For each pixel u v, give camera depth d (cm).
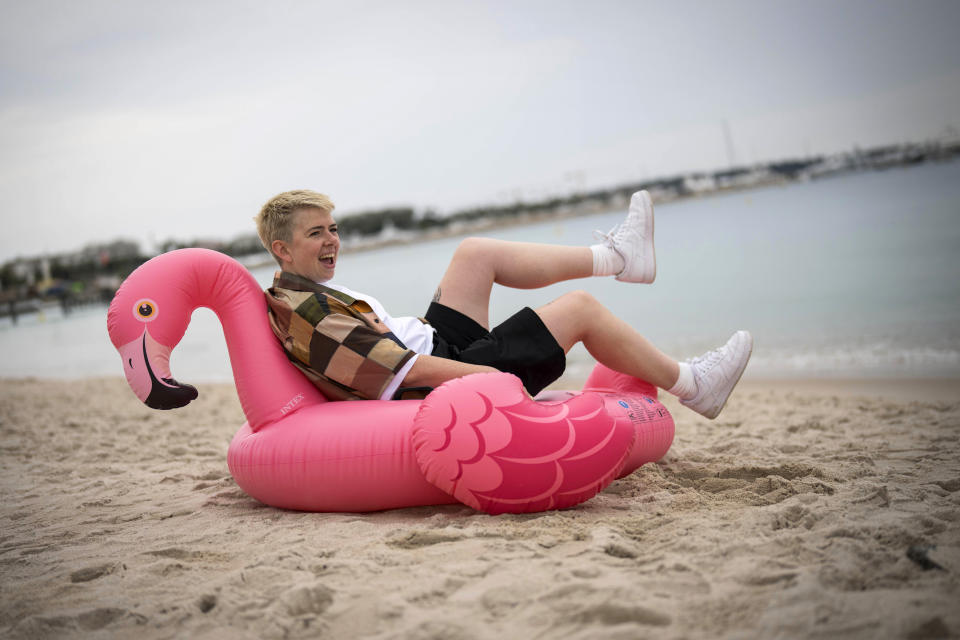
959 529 242
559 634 185
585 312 323
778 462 363
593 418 286
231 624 205
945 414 483
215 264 321
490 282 338
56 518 338
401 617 200
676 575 213
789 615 185
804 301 1121
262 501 323
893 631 175
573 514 280
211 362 1280
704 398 345
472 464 271
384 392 305
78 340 2250
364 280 2830
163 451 502
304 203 315
